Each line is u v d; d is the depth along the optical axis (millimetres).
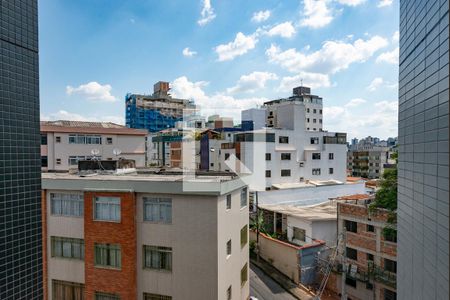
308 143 47031
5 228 5605
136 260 12531
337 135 49469
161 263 12391
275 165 43375
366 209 20281
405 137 7023
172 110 85938
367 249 20156
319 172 47625
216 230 11703
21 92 5949
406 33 6938
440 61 4828
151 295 12453
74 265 13398
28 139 6105
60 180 13461
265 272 23969
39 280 6359
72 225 13453
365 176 79375
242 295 15406
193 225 11938
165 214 12406
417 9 6098
